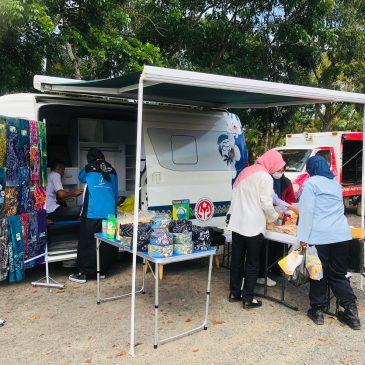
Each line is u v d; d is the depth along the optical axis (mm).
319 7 11633
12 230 4758
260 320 4324
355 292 5184
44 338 3885
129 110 6309
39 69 10008
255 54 12242
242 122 12922
